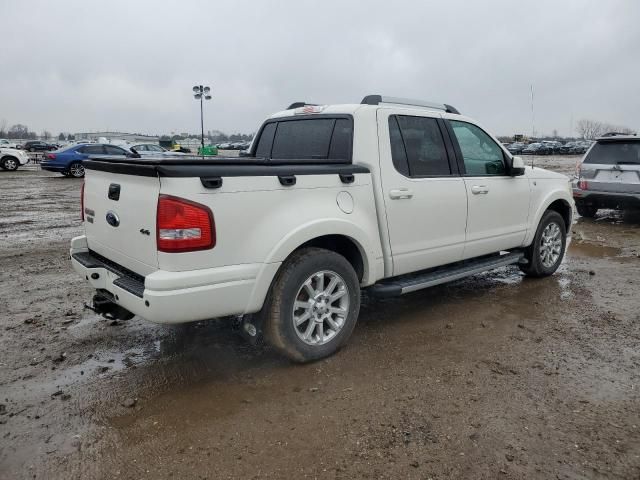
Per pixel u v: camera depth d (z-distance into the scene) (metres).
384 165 4.12
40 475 2.61
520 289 5.73
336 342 3.90
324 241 4.00
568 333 4.41
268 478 2.58
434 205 4.48
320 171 3.71
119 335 4.43
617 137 9.84
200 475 2.60
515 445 2.81
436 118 4.68
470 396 3.33
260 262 3.38
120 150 23.23
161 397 3.38
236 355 4.00
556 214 6.08
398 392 3.39
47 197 15.54
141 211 3.28
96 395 3.41
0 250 7.98
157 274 3.11
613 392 3.39
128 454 2.78
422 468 2.63
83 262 3.92
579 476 2.56
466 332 4.44
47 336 4.41
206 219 3.15
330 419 3.09
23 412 3.20
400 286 4.25
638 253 7.63
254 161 3.54
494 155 5.26
